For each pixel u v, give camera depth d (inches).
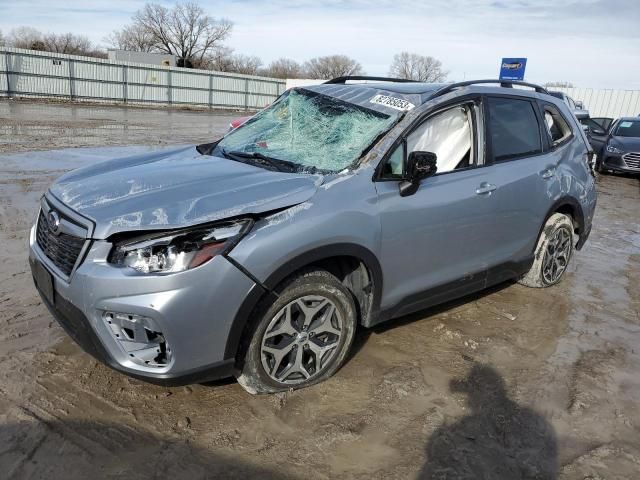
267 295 104.0
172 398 112.7
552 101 185.3
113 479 90.2
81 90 1279.5
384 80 169.9
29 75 1189.7
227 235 98.1
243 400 113.8
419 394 121.3
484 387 126.3
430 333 151.8
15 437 97.6
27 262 181.6
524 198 161.2
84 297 95.4
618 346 152.6
